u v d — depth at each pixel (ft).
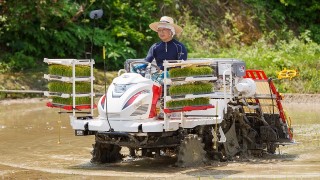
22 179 43.55
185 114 50.29
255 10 149.69
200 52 131.54
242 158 51.80
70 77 49.08
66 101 49.73
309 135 64.80
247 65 119.65
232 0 149.38
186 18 139.85
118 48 121.49
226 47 139.74
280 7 153.28
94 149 50.57
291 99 105.09
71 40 118.73
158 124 45.57
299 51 134.51
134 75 48.67
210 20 143.64
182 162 47.42
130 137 46.73
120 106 46.96
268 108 55.06
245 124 52.75
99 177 43.88
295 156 53.36
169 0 138.10
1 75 104.99
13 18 112.27
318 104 100.68
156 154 51.67
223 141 49.57
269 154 54.39
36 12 112.78
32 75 107.34
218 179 42.14
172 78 45.91
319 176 42.91
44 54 118.52
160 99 49.08
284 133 54.54
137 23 130.41
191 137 47.57
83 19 122.72
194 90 45.70
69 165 49.67
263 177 42.65
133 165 49.52
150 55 52.65
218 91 52.31
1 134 66.59
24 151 56.44
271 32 142.92
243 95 52.54
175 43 52.24
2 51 114.32
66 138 64.03
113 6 127.65
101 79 109.70
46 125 73.61
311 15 152.35
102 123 47.73
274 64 120.06
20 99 100.12
